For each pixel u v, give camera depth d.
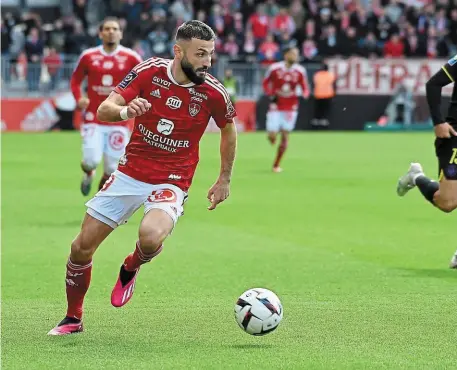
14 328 21.81
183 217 42.69
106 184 21.00
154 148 20.72
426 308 24.17
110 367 18.12
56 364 18.38
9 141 86.75
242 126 103.12
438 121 28.70
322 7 110.50
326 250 34.34
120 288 21.44
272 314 19.86
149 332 21.39
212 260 32.22
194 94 20.44
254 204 47.31
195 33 19.89
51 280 28.58
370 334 21.14
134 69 20.47
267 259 32.41
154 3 106.44
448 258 32.69
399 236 37.62
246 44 104.38
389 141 92.12
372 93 105.31
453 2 114.19
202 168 65.88
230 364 18.36
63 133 96.38
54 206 46.12
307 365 18.28
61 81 98.56
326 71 104.00
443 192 29.84
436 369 18.03
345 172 63.88
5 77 97.12
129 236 37.66
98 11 107.94
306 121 105.50
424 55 108.00
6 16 100.88
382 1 115.25
